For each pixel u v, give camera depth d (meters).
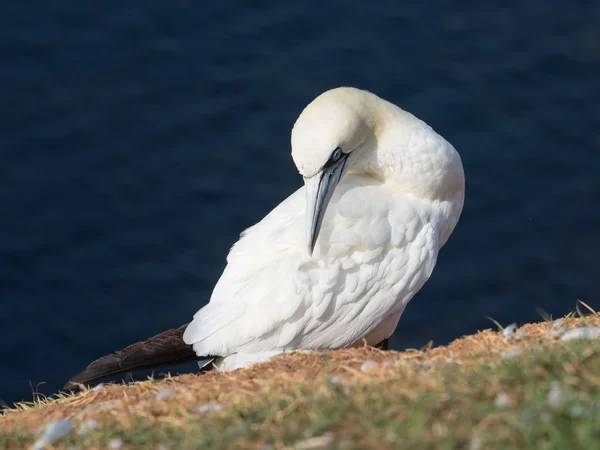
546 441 5.04
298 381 6.55
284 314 8.54
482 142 22.48
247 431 5.68
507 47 24.95
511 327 7.72
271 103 23.61
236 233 20.75
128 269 20.05
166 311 19.27
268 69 24.45
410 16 25.88
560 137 22.56
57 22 25.55
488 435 5.13
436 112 23.20
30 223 20.84
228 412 6.05
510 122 22.97
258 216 21.06
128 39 25.20
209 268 20.03
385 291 8.89
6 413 7.68
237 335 8.63
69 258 20.23
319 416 5.64
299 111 23.33
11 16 25.58
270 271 8.66
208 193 21.62
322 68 24.42
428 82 24.02
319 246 8.64
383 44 25.05
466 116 23.14
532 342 6.79
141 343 8.79
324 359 7.48
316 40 25.22
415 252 8.96
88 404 7.29
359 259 8.73
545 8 26.20
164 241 20.62
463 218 20.94
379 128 9.12
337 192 9.09
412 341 18.25
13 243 20.39
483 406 5.39
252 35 25.36
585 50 24.81
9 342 18.52
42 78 24.12
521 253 20.11
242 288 8.77
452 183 9.37
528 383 5.61
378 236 8.77
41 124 22.97
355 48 24.94
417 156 9.10
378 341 9.45
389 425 5.37
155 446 5.91
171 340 8.80
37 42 24.97
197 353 8.77
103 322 19.05
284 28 25.55
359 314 8.84
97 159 22.31
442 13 26.02
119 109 23.45
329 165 8.89
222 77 24.31
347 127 8.80
